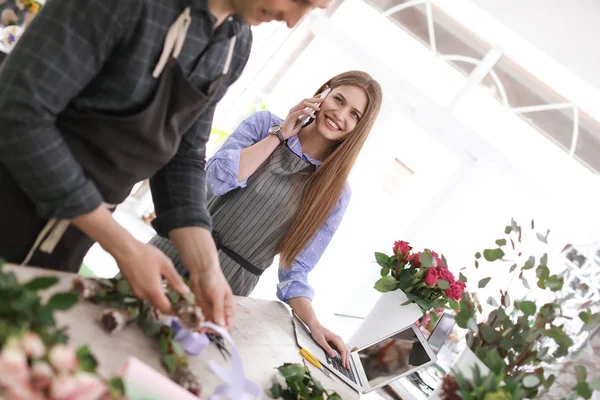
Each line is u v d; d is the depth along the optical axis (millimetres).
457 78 4441
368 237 4750
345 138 1960
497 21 4285
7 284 697
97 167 1097
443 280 1806
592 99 4160
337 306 4758
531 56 4250
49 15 934
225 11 1077
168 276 1056
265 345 1463
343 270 4805
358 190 4738
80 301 1022
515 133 4371
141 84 1044
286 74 4855
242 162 1911
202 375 1112
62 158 975
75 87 979
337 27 4562
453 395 1314
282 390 1238
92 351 908
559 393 1448
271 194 1933
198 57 1096
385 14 4512
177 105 1102
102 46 969
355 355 1858
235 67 1258
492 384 1248
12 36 2113
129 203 4730
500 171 4363
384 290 1914
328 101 1960
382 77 4500
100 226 1008
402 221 4688
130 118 1058
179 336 1115
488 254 1505
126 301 1066
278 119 2119
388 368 1780
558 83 4230
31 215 1102
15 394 549
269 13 1043
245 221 1925
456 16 4363
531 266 1438
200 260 1218
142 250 1031
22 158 948
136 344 1029
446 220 4453
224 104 4852
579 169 4262
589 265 3912
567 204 4234
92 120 1062
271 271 4824
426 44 4469
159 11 994
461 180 4430
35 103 931
